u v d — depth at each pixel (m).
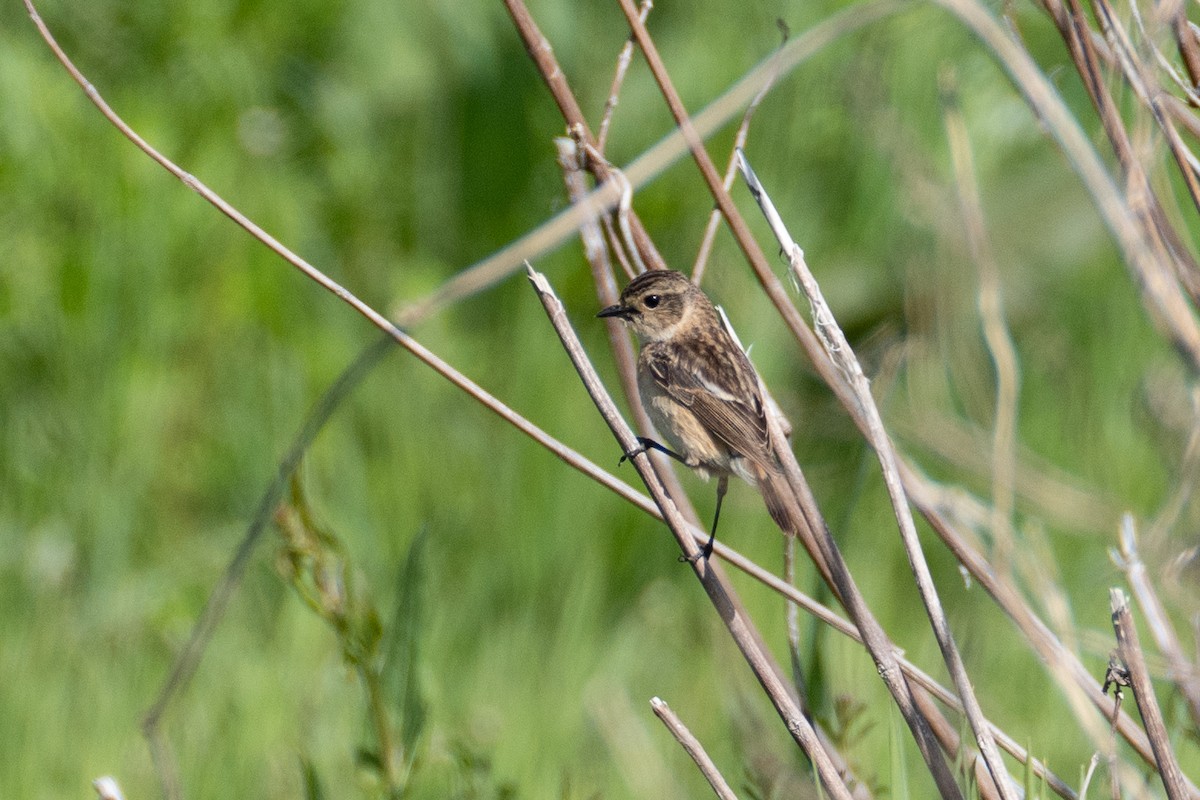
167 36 15.54
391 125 17.22
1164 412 7.04
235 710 10.54
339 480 13.09
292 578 7.68
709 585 6.54
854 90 10.70
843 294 13.62
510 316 15.37
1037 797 6.82
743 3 15.25
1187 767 9.23
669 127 15.40
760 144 14.52
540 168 16.47
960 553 6.80
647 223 14.95
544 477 12.93
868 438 6.88
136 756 10.02
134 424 13.49
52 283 13.95
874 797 7.24
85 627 11.83
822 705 7.19
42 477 13.22
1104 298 12.59
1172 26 6.47
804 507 6.80
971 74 13.50
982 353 8.02
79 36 15.46
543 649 11.68
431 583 11.99
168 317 14.22
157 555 12.97
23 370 13.95
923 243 8.74
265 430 13.69
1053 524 9.90
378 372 14.45
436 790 8.84
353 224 16.39
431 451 13.70
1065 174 12.52
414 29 16.70
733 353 8.89
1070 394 12.32
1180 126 6.95
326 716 10.09
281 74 16.45
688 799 9.58
